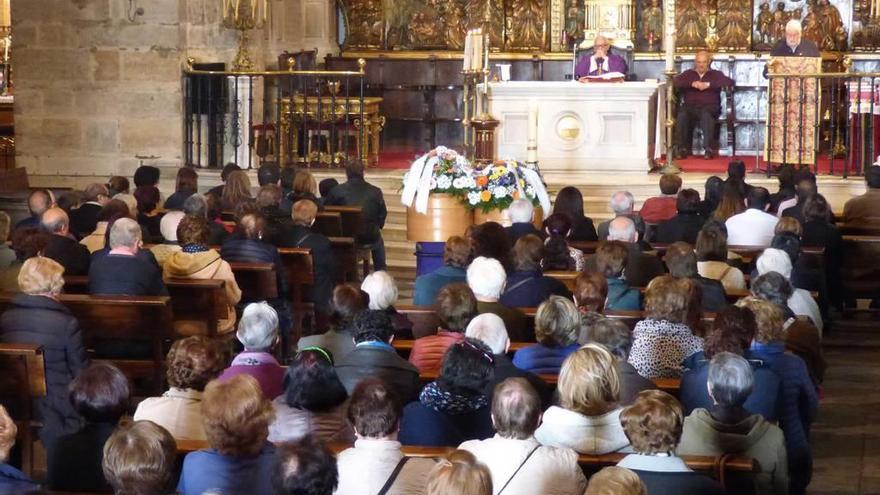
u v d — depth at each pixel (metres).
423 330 9.48
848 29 23.19
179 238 10.41
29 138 20.44
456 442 6.52
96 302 9.34
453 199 14.01
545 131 18.61
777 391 7.61
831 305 13.91
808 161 18.34
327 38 23.86
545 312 7.60
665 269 12.17
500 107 18.64
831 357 12.73
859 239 13.51
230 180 14.06
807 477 7.97
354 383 7.23
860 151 18.62
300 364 6.53
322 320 12.13
